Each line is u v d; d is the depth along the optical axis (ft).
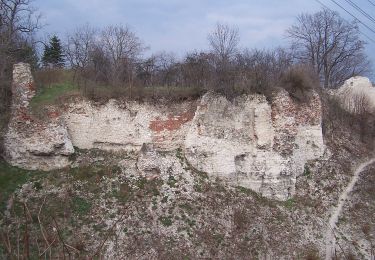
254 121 84.33
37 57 130.62
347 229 81.20
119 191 73.00
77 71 91.50
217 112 82.79
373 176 98.99
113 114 81.20
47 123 75.87
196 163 80.53
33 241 60.23
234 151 82.38
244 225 73.92
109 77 96.99
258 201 80.07
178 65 107.96
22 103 76.43
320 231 78.79
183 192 75.61
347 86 126.11
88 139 79.92
